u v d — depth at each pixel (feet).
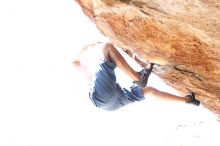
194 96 14.02
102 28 13.48
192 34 9.91
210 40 9.69
